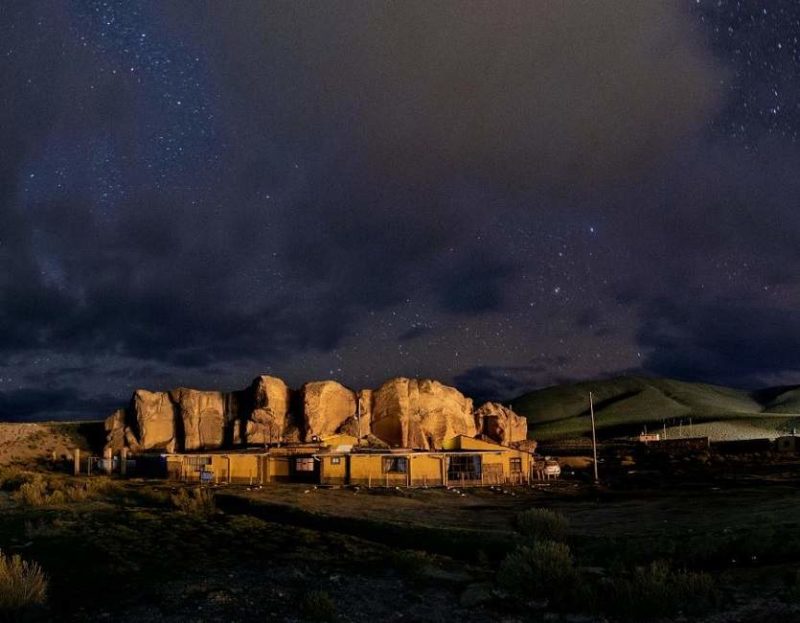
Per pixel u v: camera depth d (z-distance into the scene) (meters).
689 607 19.39
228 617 17.86
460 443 63.16
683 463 85.88
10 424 108.88
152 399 103.19
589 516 36.03
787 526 27.88
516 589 21.20
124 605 18.42
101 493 43.88
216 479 60.59
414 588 21.64
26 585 17.81
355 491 49.97
